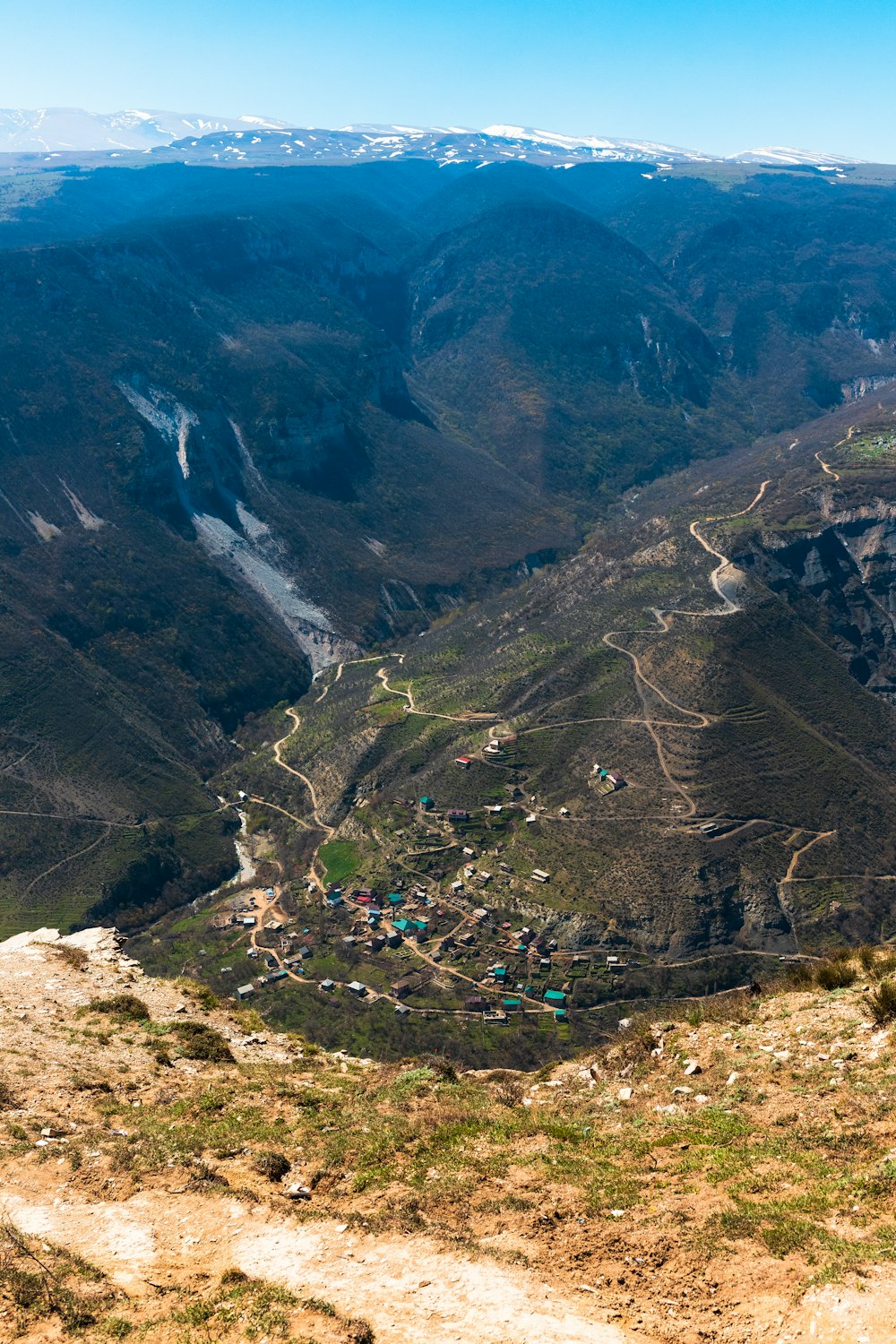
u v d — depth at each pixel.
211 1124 28.27
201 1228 21.86
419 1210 21.89
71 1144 26.17
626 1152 23.84
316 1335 17.22
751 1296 17.03
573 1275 18.72
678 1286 17.78
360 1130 27.38
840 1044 27.09
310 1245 20.77
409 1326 17.59
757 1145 22.70
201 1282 19.66
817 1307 16.11
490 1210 21.41
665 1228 19.56
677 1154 23.14
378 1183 23.66
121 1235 21.66
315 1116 29.08
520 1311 17.64
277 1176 24.73
